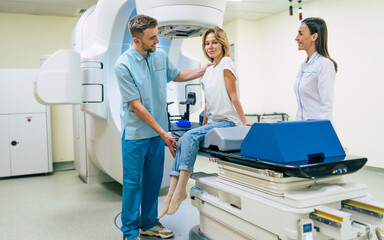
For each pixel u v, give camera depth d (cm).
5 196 325
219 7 213
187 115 249
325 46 174
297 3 466
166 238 202
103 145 294
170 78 212
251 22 561
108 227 231
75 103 267
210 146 168
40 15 474
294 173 117
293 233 114
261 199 131
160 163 204
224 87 179
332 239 129
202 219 187
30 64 471
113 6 267
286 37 506
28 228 232
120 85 181
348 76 415
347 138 422
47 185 371
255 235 137
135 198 193
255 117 511
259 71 571
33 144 424
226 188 154
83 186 362
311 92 175
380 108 378
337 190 125
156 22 177
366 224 120
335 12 426
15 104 414
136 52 185
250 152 141
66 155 500
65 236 215
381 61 374
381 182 336
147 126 191
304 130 133
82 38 317
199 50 581
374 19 379
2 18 455
